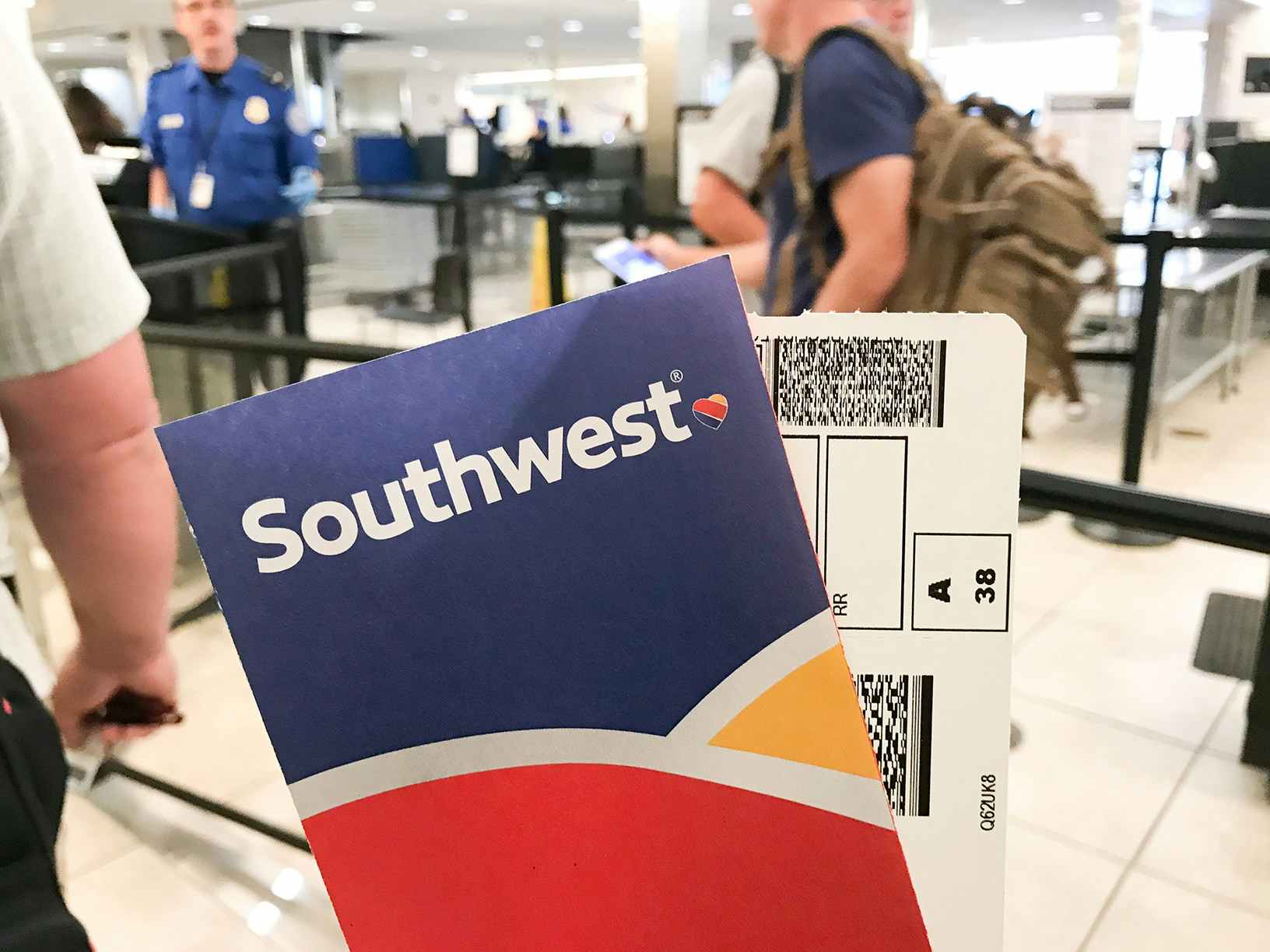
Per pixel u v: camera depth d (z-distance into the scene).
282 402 0.38
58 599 1.86
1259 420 4.49
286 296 3.07
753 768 0.41
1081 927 1.58
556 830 0.41
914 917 0.42
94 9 10.05
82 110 4.34
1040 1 9.19
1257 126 8.00
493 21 11.87
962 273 1.31
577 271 7.20
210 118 3.81
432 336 6.38
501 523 0.39
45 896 0.52
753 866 0.42
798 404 0.45
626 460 0.40
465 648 0.39
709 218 2.12
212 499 0.38
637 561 0.40
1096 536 3.11
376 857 0.40
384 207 7.05
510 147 9.89
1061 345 1.30
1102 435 4.26
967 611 0.47
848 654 0.47
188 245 2.87
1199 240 2.88
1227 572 2.87
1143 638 2.50
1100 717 2.16
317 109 13.53
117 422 0.69
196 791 1.94
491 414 0.39
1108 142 2.87
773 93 1.98
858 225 1.35
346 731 0.39
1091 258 1.33
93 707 0.83
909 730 0.48
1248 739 1.94
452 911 0.41
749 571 0.41
